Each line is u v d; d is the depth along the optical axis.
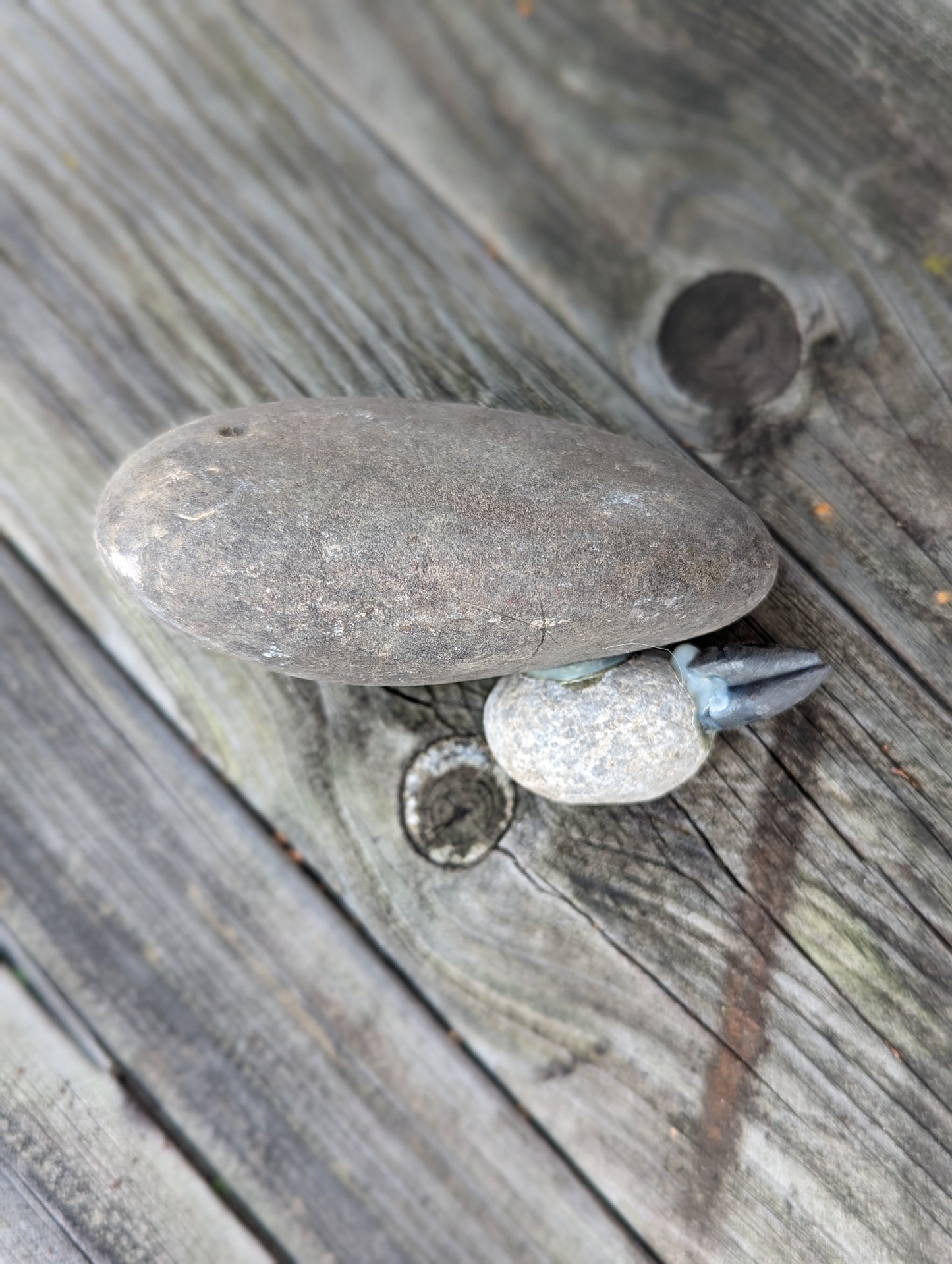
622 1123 0.32
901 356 0.31
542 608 0.27
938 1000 0.31
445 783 0.33
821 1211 0.31
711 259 0.33
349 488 0.26
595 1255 0.32
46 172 0.35
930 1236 0.31
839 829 0.31
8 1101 0.33
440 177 0.34
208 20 0.34
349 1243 0.33
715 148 0.33
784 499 0.32
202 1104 0.33
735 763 0.32
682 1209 0.32
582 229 0.33
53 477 0.34
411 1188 0.33
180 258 0.34
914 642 0.31
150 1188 0.33
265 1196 0.33
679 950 0.32
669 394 0.33
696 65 0.33
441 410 0.28
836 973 0.31
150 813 0.34
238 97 0.34
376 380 0.33
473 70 0.34
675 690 0.30
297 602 0.26
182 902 0.33
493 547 0.26
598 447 0.28
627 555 0.27
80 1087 0.33
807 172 0.32
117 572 0.27
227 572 0.26
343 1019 0.33
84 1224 0.32
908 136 0.32
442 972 0.33
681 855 0.32
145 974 0.33
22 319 0.34
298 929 0.33
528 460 0.27
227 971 0.33
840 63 0.32
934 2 0.31
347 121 0.34
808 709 0.31
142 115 0.35
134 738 0.34
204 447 0.27
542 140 0.34
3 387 0.34
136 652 0.34
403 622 0.26
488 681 0.33
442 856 0.33
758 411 0.32
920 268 0.31
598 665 0.30
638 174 0.33
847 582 0.31
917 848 0.31
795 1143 0.31
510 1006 0.33
